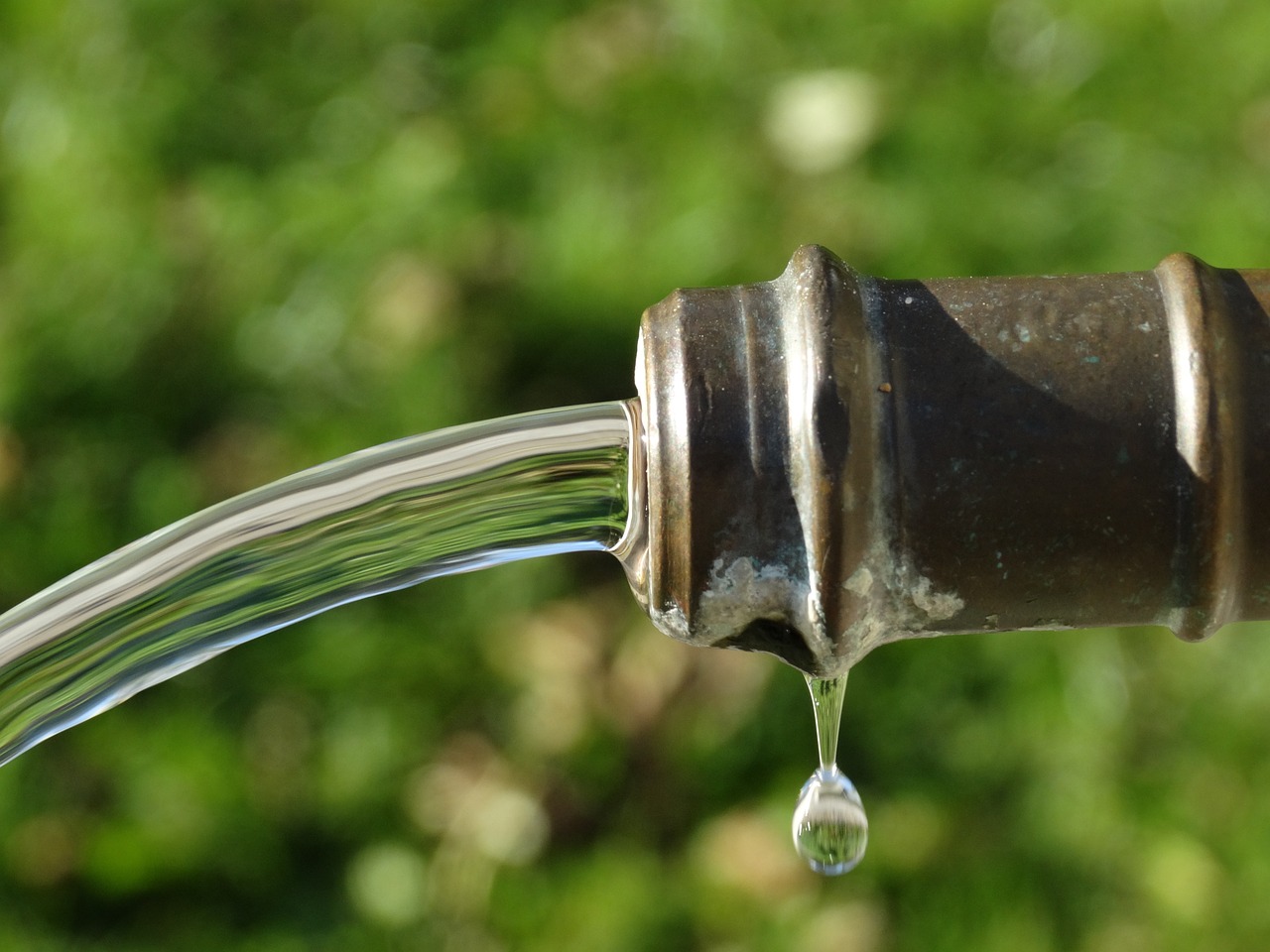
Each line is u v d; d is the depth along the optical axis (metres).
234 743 0.59
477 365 0.63
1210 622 0.33
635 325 0.64
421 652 0.60
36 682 0.37
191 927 0.56
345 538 0.36
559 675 0.59
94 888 0.57
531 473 0.36
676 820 0.57
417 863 0.57
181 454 0.63
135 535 0.62
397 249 0.66
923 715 0.57
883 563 0.33
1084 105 0.67
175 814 0.58
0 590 0.61
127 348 0.65
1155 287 0.33
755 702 0.58
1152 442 0.33
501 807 0.57
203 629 0.37
